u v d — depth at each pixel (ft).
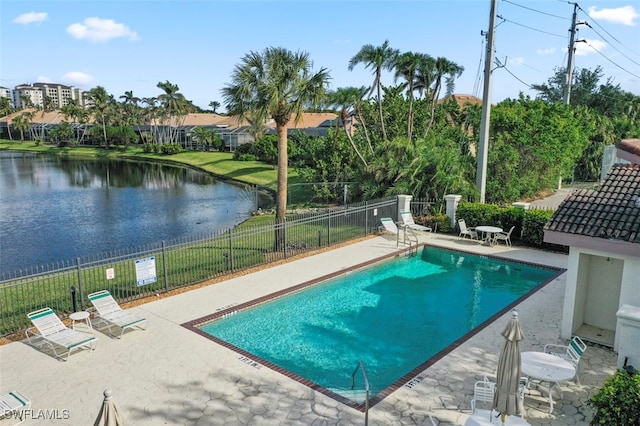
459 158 85.35
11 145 380.99
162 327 37.99
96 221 100.07
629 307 28.40
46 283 50.90
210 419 25.58
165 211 112.68
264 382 29.60
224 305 42.91
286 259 57.93
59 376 30.14
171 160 256.93
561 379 26.12
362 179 91.30
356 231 70.23
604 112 188.75
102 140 343.67
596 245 33.17
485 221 69.72
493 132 99.86
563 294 46.50
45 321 34.32
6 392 28.22
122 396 27.78
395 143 85.30
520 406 21.99
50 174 195.00
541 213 63.62
